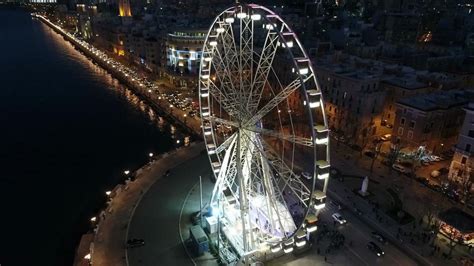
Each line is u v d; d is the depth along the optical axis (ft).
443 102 350.84
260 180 257.14
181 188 309.22
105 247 240.53
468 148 301.02
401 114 357.82
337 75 400.88
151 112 502.38
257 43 533.96
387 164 349.20
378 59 541.75
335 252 241.35
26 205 307.58
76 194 323.37
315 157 184.24
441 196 300.20
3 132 445.78
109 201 288.71
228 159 249.14
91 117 488.02
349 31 652.48
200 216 266.77
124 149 403.13
